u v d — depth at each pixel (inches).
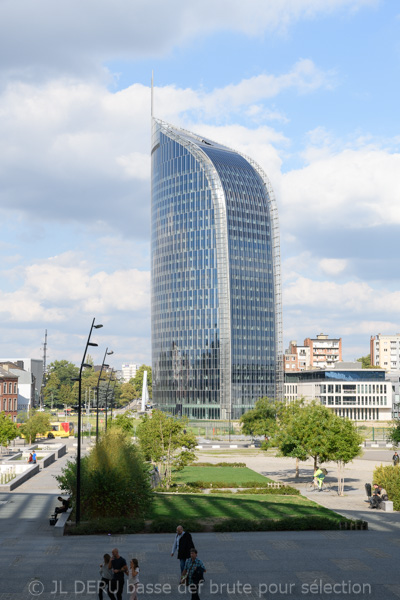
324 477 2468.0
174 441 2443.4
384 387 7741.1
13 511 1700.3
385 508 1774.1
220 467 3144.7
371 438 5329.7
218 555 1090.7
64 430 5497.1
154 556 1083.3
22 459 3440.0
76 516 1403.8
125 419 4333.2
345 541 1219.9
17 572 981.2
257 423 4456.2
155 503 1798.7
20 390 7214.6
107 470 1540.4
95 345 1636.3
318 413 2356.1
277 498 2023.9
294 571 986.7
